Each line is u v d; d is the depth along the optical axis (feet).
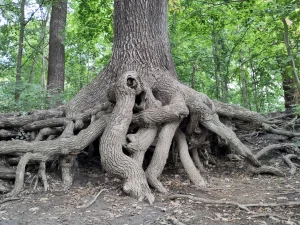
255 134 28.60
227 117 25.07
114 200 15.21
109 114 20.54
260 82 41.68
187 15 40.70
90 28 45.55
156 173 17.74
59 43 41.06
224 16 40.98
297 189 16.89
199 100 21.47
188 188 17.57
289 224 11.96
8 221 12.97
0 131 21.53
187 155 19.97
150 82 22.49
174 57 44.39
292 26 23.50
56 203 15.08
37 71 72.84
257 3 34.76
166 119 19.53
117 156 16.99
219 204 14.42
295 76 22.16
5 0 40.06
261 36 35.01
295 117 28.55
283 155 24.54
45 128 21.77
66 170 18.93
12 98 31.73
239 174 21.30
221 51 44.83
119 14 24.93
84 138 19.07
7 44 40.86
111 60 24.91
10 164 19.19
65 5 42.42
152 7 24.73
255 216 12.81
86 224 12.34
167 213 13.34
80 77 57.62
